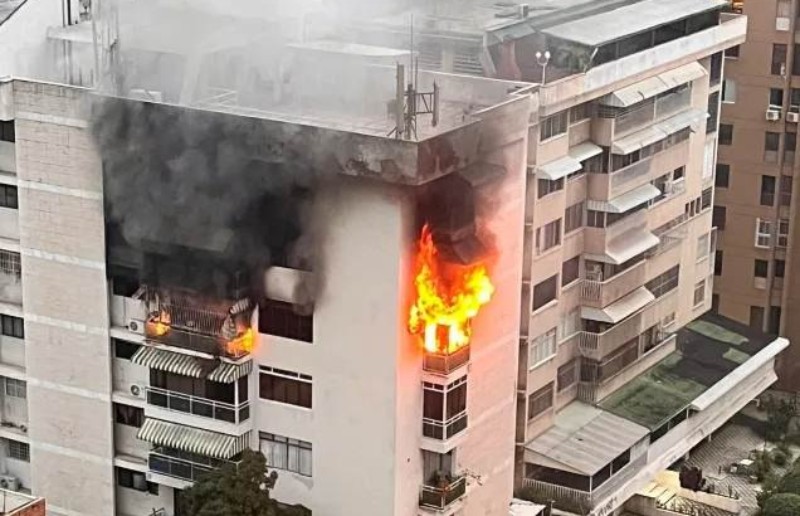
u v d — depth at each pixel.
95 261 55.06
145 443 56.47
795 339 80.44
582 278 66.31
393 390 51.47
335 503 53.50
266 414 54.03
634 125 66.12
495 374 55.94
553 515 61.81
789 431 74.88
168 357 54.38
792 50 77.94
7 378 58.81
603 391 67.38
